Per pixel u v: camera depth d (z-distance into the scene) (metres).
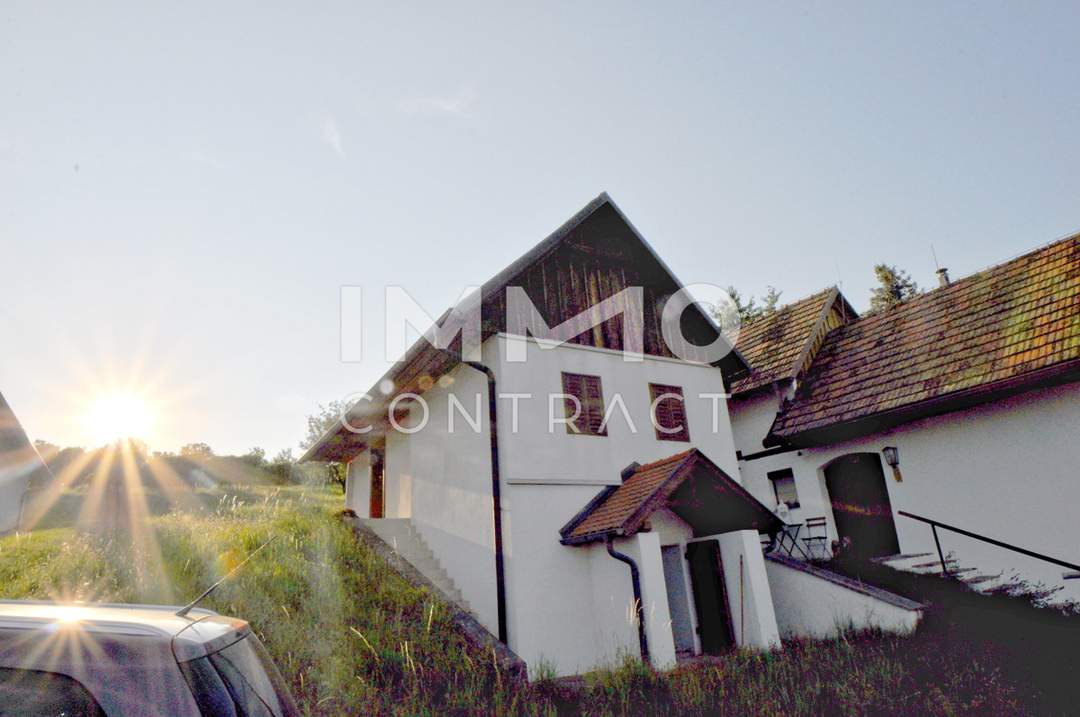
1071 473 11.33
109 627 2.94
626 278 14.66
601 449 12.46
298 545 11.41
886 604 10.46
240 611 8.36
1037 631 9.56
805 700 7.41
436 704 7.05
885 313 16.69
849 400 14.70
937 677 7.81
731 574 11.14
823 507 15.09
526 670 8.86
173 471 26.66
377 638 8.30
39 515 18.25
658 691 8.15
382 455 18.75
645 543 10.19
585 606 10.98
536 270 13.11
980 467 12.55
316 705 6.57
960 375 12.69
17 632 2.91
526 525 10.91
